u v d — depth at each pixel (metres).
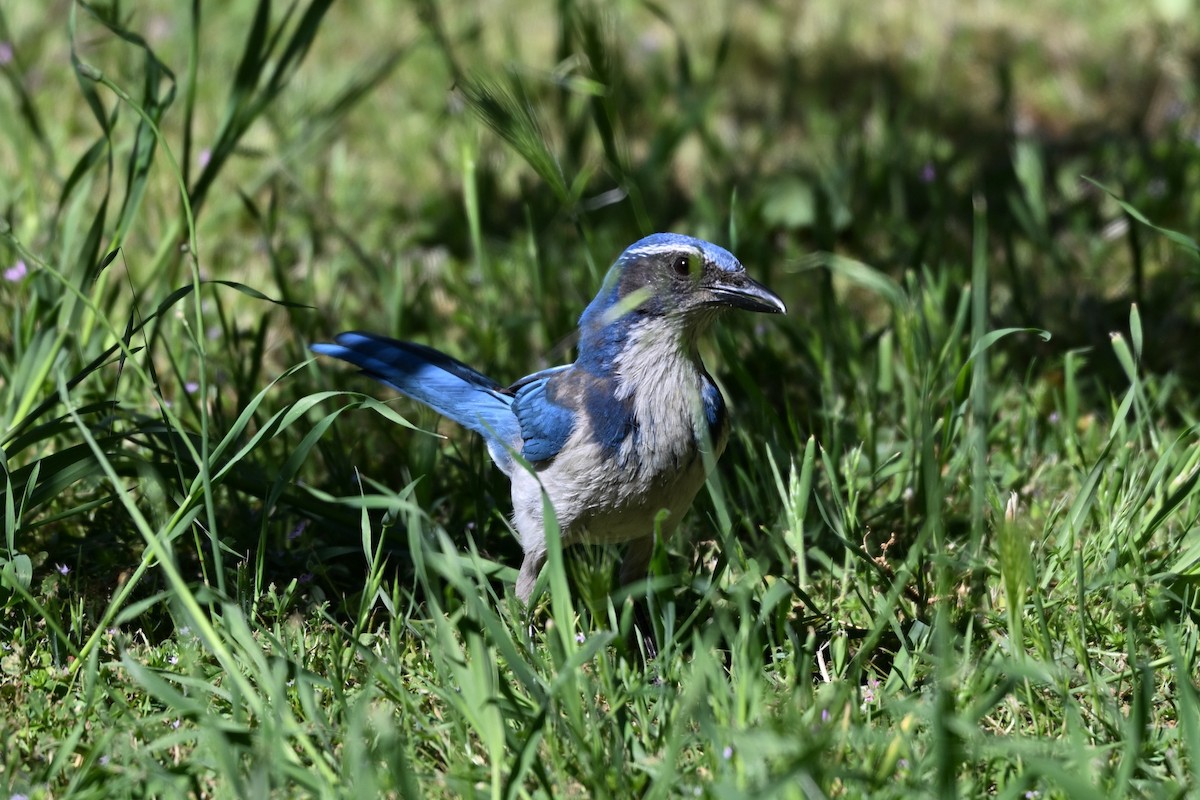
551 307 13.21
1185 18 19.70
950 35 19.72
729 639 7.90
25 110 13.16
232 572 9.25
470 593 7.16
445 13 19.50
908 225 14.67
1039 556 9.30
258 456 10.48
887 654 8.66
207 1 19.05
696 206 14.74
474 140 13.62
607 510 8.95
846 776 6.54
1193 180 15.42
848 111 17.14
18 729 7.63
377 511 9.91
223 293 13.37
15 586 7.73
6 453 8.83
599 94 11.30
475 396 9.80
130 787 6.87
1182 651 8.31
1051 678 7.61
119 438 9.14
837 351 12.05
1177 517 9.95
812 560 9.76
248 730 7.11
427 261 14.23
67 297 10.66
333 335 12.82
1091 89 18.25
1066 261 14.19
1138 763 7.15
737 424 10.09
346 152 16.36
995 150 16.91
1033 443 10.80
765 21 20.19
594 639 7.00
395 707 7.87
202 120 16.50
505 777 7.12
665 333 8.84
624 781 6.98
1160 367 12.43
